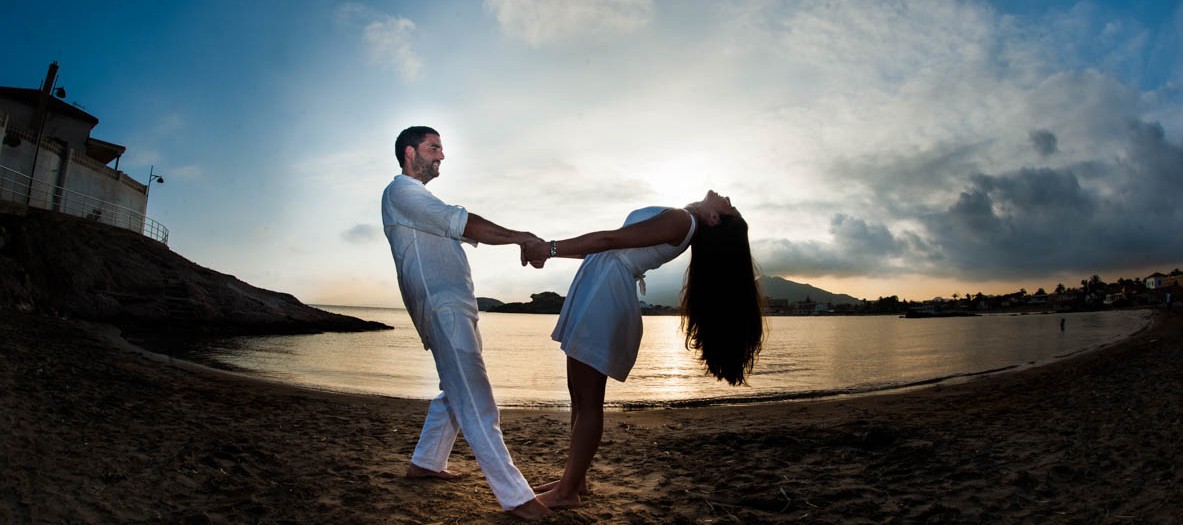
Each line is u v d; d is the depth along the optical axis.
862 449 4.79
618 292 2.90
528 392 12.97
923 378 15.73
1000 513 3.03
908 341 42.69
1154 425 5.41
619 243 2.78
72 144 33.19
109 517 2.58
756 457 4.58
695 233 2.96
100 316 23.83
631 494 3.44
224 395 7.47
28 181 25.91
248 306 33.28
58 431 3.94
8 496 2.65
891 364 21.70
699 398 11.70
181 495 2.96
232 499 2.96
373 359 20.78
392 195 3.08
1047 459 4.19
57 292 22.84
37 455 3.31
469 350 2.98
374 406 8.15
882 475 3.88
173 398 6.48
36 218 24.66
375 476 3.61
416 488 3.36
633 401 11.02
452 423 3.60
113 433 4.12
